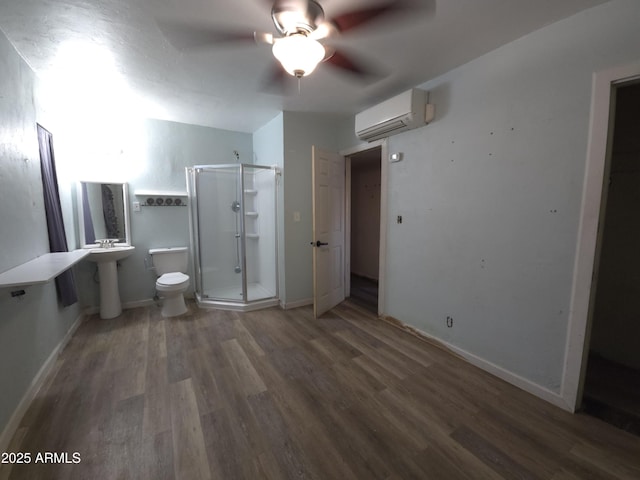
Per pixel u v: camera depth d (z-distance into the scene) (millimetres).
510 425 1575
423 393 1850
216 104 2924
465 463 1339
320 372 2082
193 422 1587
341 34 1650
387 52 1926
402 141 2699
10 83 1767
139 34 1721
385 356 2316
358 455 1379
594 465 1330
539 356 1810
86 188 3074
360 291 4215
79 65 2102
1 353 1467
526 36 1753
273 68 2141
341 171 3535
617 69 1418
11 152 1739
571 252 1641
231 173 3844
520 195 1850
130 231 3342
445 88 2262
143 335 2672
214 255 3787
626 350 2238
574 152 1601
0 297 1477
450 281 2342
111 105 2953
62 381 1957
